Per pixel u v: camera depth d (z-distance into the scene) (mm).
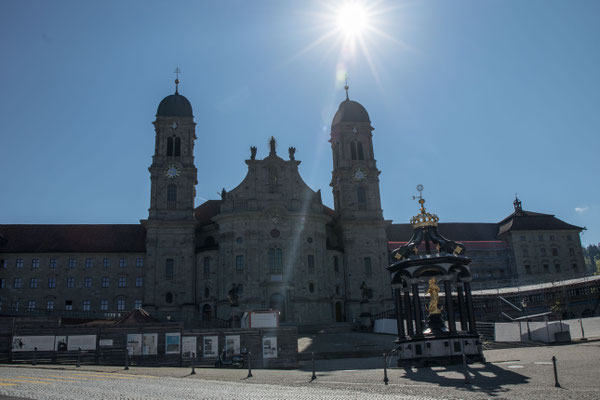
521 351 40281
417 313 35156
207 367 40500
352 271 89500
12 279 86000
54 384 23906
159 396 20750
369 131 97625
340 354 54969
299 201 86500
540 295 81500
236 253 82125
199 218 96188
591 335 49406
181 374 31609
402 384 25109
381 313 81625
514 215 110438
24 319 43594
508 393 20734
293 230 84125
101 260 88000
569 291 80188
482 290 90375
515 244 106188
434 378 26781
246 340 42500
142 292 87062
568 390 20781
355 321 82312
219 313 80812
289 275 82000
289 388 24078
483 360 33750
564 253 106875
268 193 86312
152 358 41656
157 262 83875
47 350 40469
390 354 51344
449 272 35219
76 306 85625
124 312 78375
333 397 20625
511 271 105875
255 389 23641
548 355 34812
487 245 107000
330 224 95375
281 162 88250
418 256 35719
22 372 30875
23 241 89250
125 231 93188
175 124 90562
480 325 57281
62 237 90750
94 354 41062
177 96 92938
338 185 96000
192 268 84625
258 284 80750
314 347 59469
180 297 83062
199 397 20609
